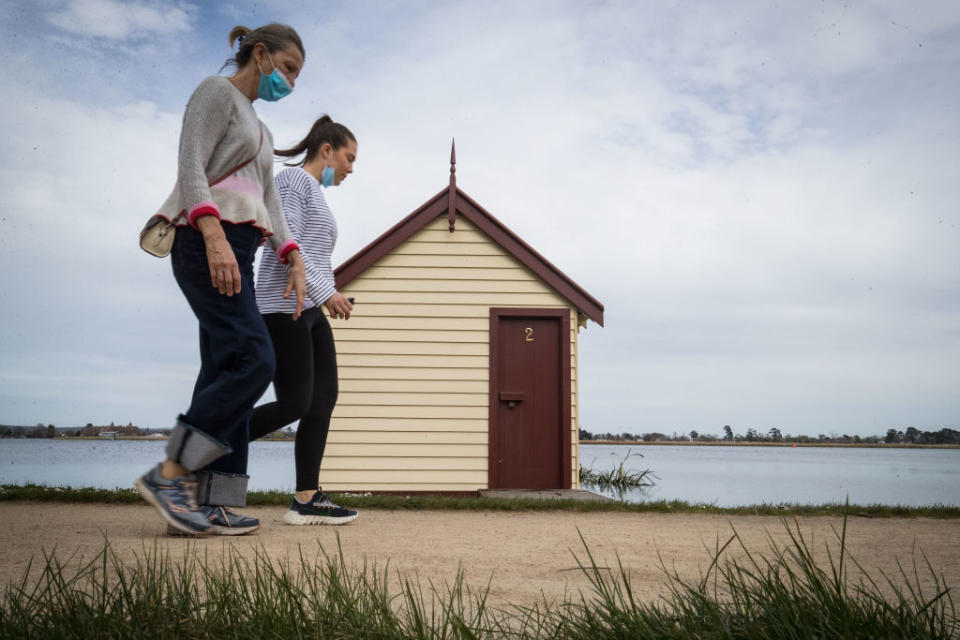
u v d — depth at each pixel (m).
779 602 1.50
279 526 3.57
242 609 1.53
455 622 1.43
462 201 8.72
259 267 3.69
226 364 2.65
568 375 8.56
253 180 2.87
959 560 2.78
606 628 1.50
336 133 4.04
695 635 1.41
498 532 3.57
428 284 8.62
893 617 1.45
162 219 2.62
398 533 3.41
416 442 8.32
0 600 1.74
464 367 8.50
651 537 3.44
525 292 8.70
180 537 2.90
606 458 25.86
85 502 4.61
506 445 8.45
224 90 2.74
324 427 3.76
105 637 1.38
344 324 8.46
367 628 1.45
